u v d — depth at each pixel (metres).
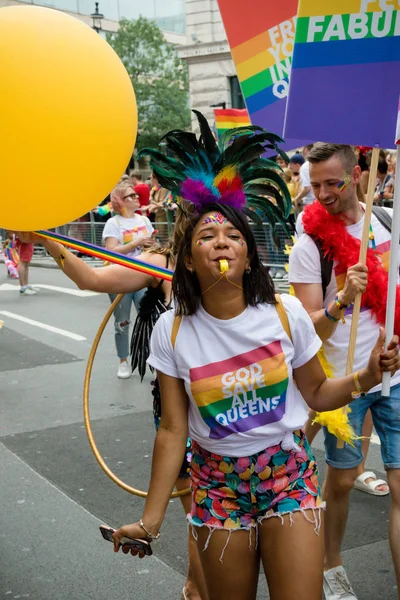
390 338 2.43
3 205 2.49
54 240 2.86
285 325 2.41
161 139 2.46
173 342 2.43
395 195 2.54
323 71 2.82
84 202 2.54
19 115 2.25
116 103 2.40
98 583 3.62
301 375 2.51
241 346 2.38
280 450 2.42
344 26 2.77
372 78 2.81
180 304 2.42
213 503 2.43
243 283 2.40
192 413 2.46
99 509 4.43
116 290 3.09
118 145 2.46
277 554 2.38
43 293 13.34
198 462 2.48
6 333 9.84
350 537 3.98
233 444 2.39
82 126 2.32
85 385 3.17
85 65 2.32
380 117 2.84
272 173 2.50
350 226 3.21
